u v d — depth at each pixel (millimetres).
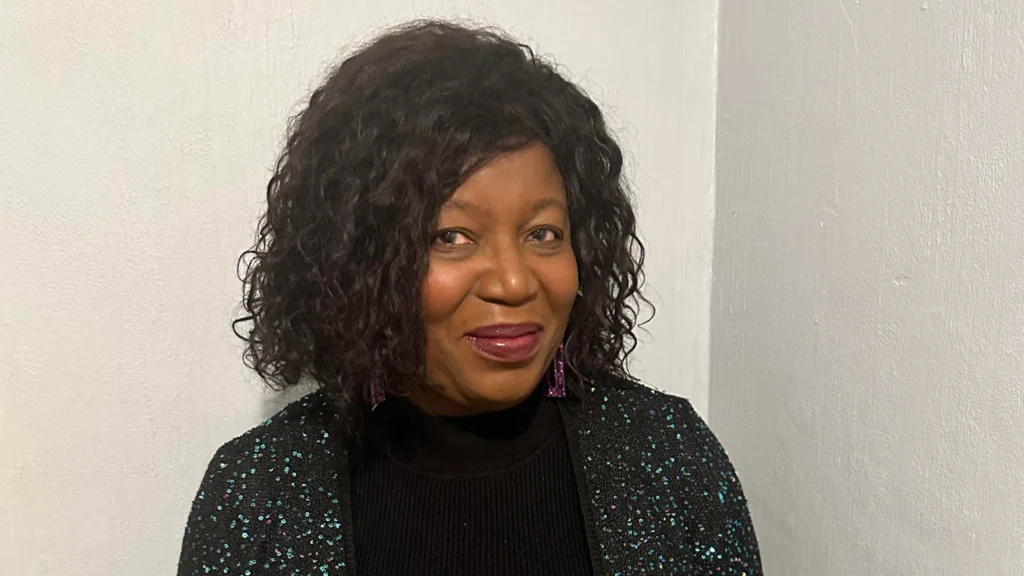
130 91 646
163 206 665
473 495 562
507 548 554
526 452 575
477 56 512
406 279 491
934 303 541
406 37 534
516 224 490
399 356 512
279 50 675
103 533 685
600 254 564
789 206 688
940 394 538
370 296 502
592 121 556
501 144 479
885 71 577
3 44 617
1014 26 477
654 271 790
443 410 559
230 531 546
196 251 677
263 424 608
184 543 576
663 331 800
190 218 672
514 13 724
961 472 523
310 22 679
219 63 663
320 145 520
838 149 625
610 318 598
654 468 583
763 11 710
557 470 578
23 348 649
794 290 686
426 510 559
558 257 516
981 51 499
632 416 605
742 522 604
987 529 505
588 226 551
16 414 654
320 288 526
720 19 775
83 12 630
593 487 571
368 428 580
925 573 555
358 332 515
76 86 635
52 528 672
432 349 511
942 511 540
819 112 645
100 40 636
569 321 580
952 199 523
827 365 648
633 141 767
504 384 504
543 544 558
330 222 513
